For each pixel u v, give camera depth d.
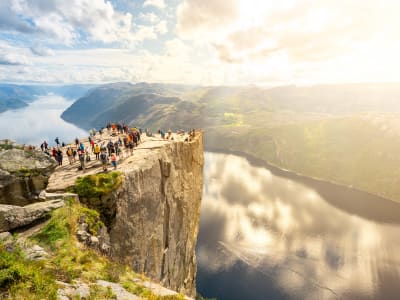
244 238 149.75
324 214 182.62
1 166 19.44
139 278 16.69
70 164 33.19
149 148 38.91
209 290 115.25
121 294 12.66
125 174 28.41
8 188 19.02
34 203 19.92
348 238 151.50
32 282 10.23
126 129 52.84
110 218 25.69
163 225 37.47
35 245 15.16
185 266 49.84
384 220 177.75
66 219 18.95
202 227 161.62
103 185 25.88
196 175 53.50
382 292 110.38
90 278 13.34
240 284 116.94
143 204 31.16
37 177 20.58
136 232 29.44
